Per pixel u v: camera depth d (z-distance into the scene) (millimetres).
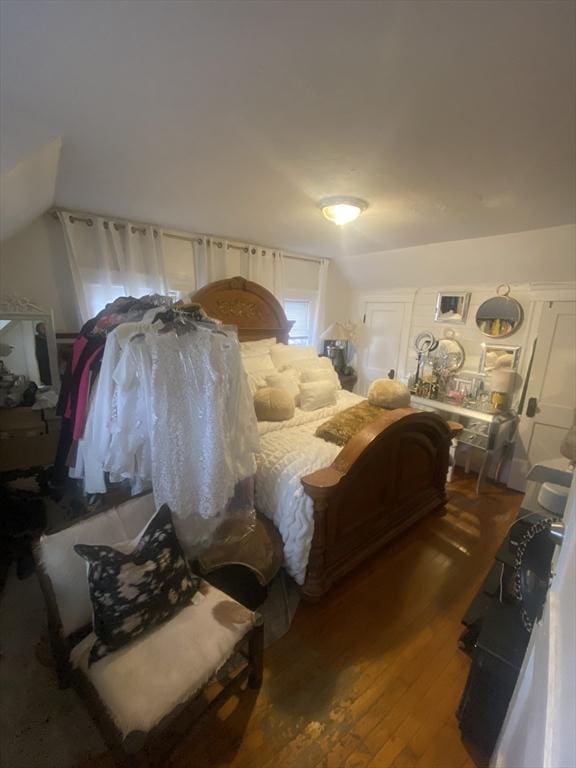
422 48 871
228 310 3238
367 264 4023
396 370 4289
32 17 766
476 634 1601
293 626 1756
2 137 1201
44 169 1531
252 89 1063
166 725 977
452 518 2770
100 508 1408
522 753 694
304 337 4297
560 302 2920
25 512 2141
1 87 1024
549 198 1906
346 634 1723
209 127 1299
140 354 1343
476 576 2145
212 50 891
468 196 1946
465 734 1308
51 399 2285
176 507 1412
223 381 1504
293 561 1859
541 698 619
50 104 1130
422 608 1896
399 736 1310
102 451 1411
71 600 1204
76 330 2623
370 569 2178
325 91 1067
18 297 2283
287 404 2613
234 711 1360
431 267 3549
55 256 2494
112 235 2586
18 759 1185
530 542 1360
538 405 3096
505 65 922
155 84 1035
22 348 2312
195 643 1168
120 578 1132
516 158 1474
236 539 1747
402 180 1764
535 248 2723
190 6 751
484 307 3422
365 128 1286
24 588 1835
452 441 3152
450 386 3680
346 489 1973
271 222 2650
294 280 3945
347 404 3066
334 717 1359
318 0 733
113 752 955
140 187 1950
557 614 679
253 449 1689
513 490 3266
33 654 1512
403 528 2479
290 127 1288
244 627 1249
